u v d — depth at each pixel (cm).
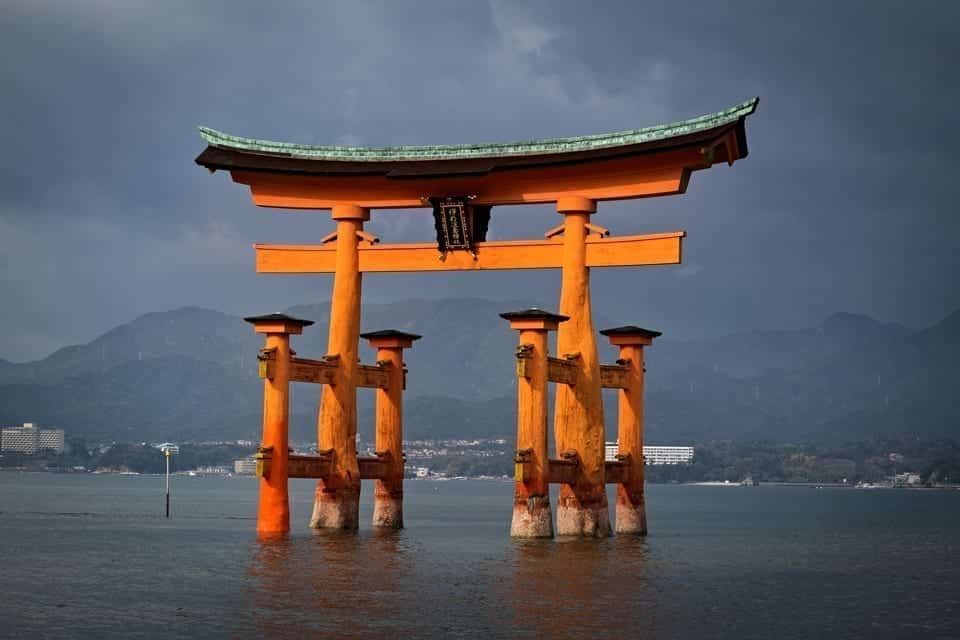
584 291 5719
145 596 4206
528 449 5544
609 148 5606
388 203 6031
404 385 6431
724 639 3581
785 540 8900
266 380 5734
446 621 3725
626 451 6356
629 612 3972
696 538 8594
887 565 6512
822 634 3750
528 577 4672
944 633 3850
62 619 3741
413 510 14750
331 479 6041
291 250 6156
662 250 5534
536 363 5525
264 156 6159
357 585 4431
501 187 5841
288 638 3450
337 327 6022
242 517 10844
